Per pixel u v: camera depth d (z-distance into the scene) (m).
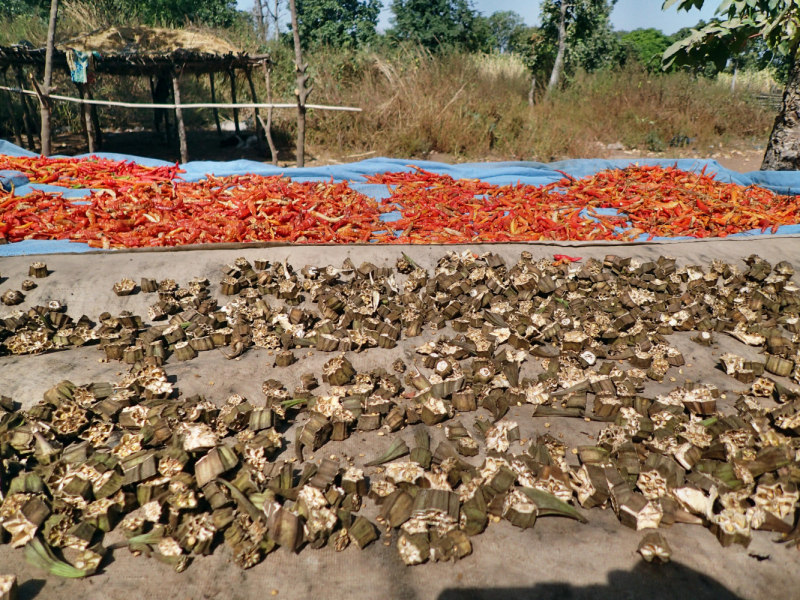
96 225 6.24
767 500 2.59
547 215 7.34
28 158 8.56
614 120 14.90
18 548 2.41
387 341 4.21
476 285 5.27
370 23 23.52
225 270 5.16
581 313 4.83
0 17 18.05
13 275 4.93
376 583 2.30
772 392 3.66
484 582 2.29
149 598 2.21
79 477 2.64
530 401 3.55
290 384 3.75
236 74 16.75
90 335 4.19
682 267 5.80
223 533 2.52
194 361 3.94
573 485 2.77
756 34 9.30
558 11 16.20
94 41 11.89
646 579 2.30
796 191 9.23
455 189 8.34
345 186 8.01
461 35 25.02
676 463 2.98
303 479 2.80
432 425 3.37
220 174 8.77
